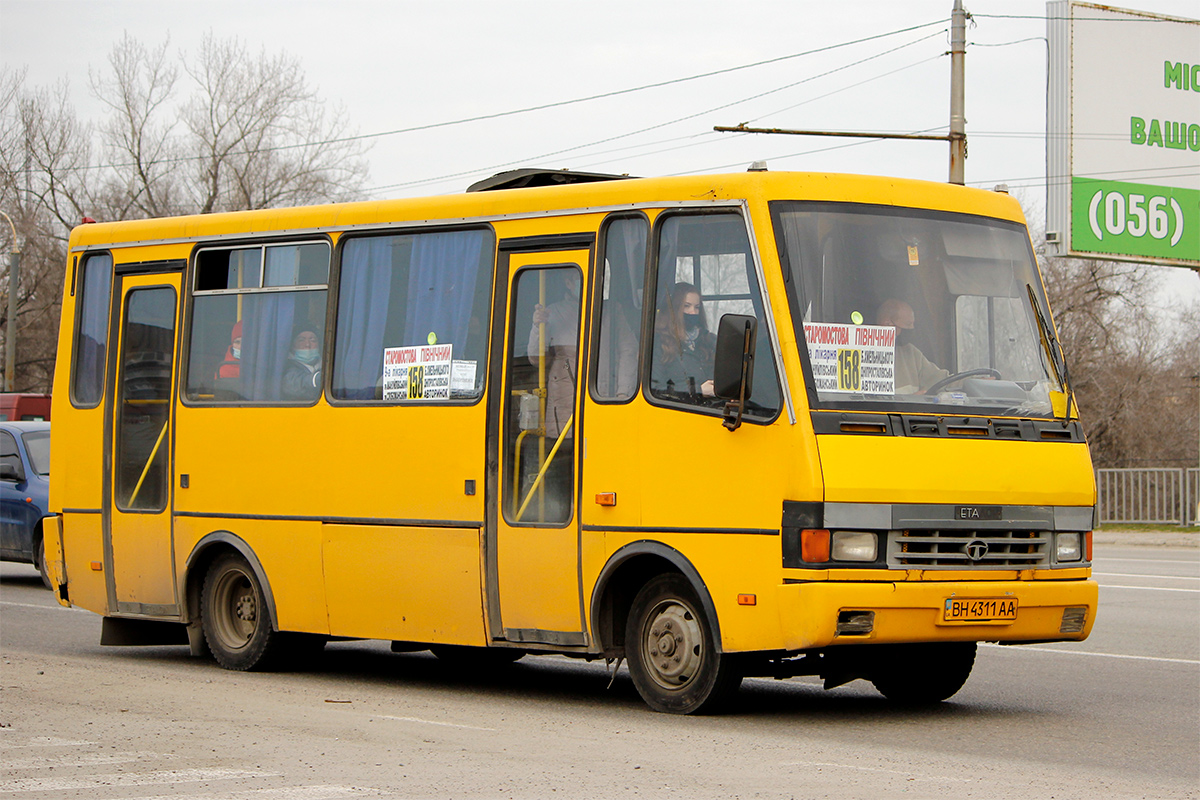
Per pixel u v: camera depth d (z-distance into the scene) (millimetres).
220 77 55344
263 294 11977
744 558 8789
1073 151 35500
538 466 9945
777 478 8664
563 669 12477
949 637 8844
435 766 7523
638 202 9617
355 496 11062
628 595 9711
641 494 9328
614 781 7113
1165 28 36531
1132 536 29797
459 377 10508
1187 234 36781
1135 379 46625
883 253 9312
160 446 12539
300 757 7789
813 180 9266
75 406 13211
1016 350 9656
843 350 8953
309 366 11555
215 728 8812
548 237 10086
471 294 10531
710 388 9086
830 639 8469
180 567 12312
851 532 8586
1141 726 9148
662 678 9367
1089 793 6934
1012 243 9922
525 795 6766
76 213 58438
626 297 9625
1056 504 9312
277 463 11633
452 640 10438
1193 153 36844
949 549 8891
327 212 11594
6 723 8977
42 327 59719
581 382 9734
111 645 13094
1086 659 12461
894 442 8812
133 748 8070
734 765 7578
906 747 8250
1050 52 35781
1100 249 35719
